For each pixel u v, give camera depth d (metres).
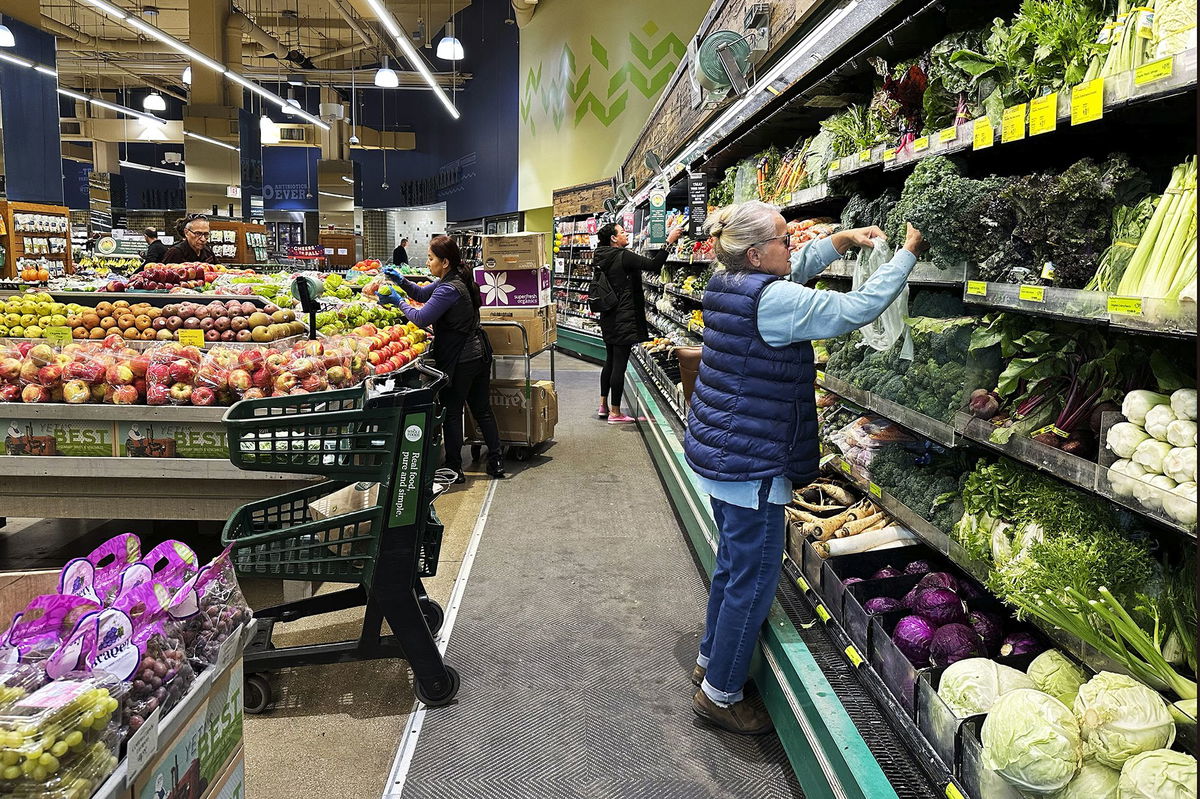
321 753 2.55
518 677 3.04
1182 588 1.54
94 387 3.48
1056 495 1.78
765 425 2.35
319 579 2.73
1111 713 1.39
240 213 17.91
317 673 3.07
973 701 1.74
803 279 2.64
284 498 2.88
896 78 2.54
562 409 8.73
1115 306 1.47
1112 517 1.69
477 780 2.43
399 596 2.73
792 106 3.70
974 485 2.03
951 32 2.44
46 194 12.45
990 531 1.95
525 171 19.03
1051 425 1.80
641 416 7.24
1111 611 1.49
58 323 4.11
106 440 3.43
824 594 2.58
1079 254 1.69
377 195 30.22
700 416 2.47
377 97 29.62
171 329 4.05
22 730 1.19
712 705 2.66
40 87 12.27
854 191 3.26
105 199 23.47
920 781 1.80
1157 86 1.38
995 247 1.93
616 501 5.32
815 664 2.34
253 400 2.63
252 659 2.72
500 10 20.20
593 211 14.98
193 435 3.40
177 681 1.50
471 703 2.86
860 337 2.95
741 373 2.36
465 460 6.46
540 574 4.04
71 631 1.45
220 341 4.01
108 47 22.23
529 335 6.76
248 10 21.03
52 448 3.44
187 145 17.34
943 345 2.21
